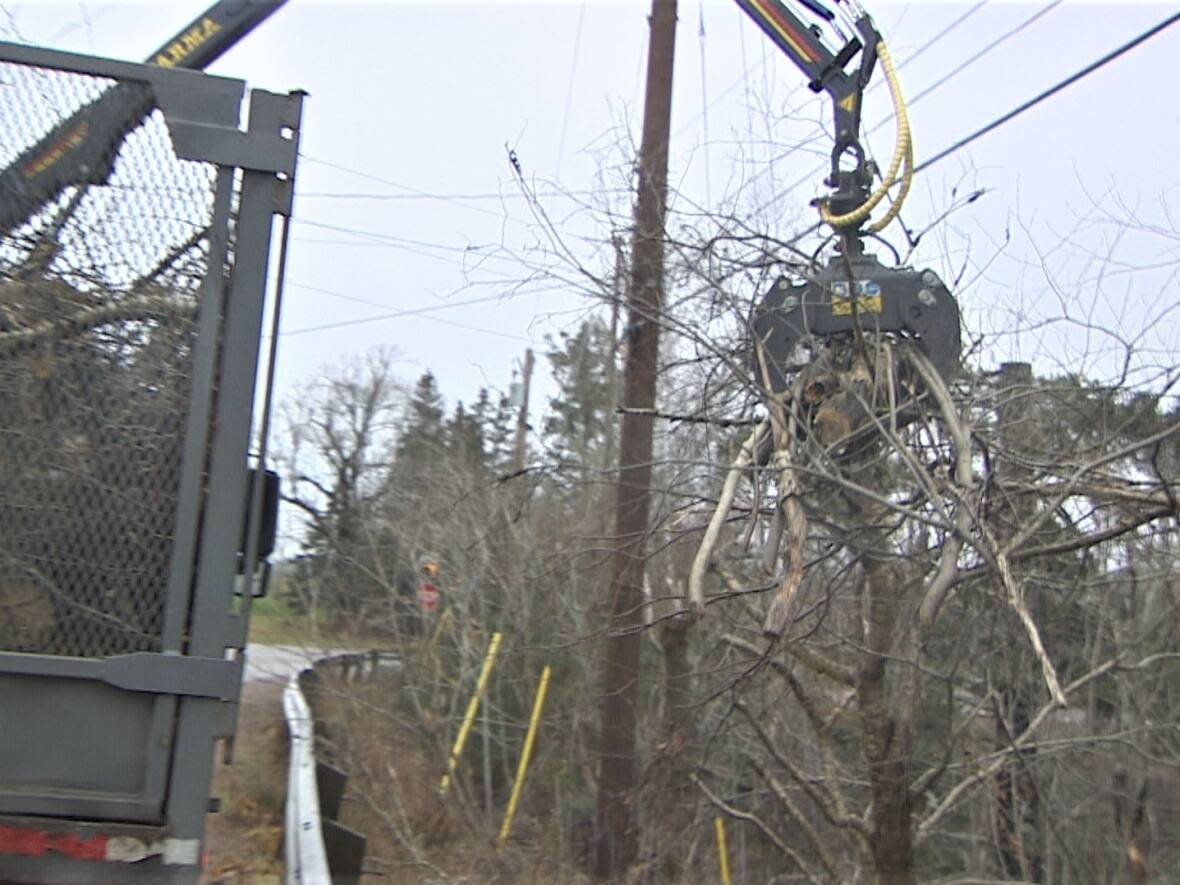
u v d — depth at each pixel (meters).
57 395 3.80
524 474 8.46
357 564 12.93
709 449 7.52
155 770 3.61
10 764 3.58
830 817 7.99
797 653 7.64
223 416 3.82
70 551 3.74
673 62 10.68
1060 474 6.52
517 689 11.70
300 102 3.99
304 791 8.59
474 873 9.45
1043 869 9.69
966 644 7.99
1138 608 9.16
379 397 31.88
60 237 3.88
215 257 3.89
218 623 3.73
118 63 3.93
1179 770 9.75
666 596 7.48
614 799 9.24
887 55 6.77
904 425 6.20
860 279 6.22
